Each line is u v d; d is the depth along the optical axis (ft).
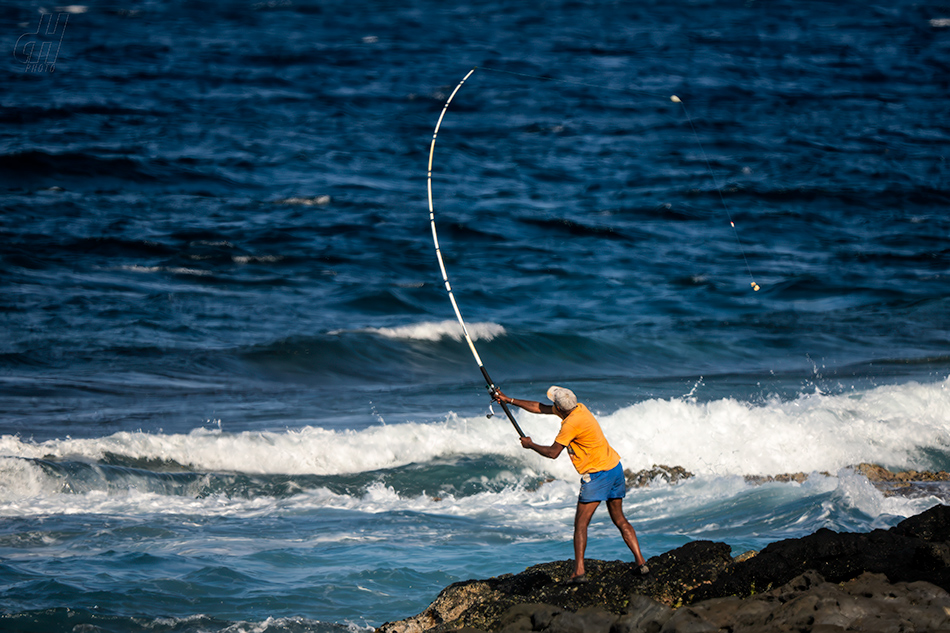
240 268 334.65
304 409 218.38
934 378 247.29
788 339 289.33
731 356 274.77
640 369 262.26
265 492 168.66
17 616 107.45
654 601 86.63
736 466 183.73
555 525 152.56
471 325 284.20
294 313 296.10
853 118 635.66
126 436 181.16
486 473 179.01
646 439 190.70
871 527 144.87
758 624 81.25
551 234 399.44
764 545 133.80
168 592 117.70
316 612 113.70
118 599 114.32
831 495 160.86
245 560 130.93
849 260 377.30
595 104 651.66
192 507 159.53
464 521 154.81
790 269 366.43
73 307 283.38
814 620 78.89
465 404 225.15
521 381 248.73
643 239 399.03
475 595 99.66
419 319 299.17
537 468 182.91
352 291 317.22
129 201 396.78
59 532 141.79
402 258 357.20
